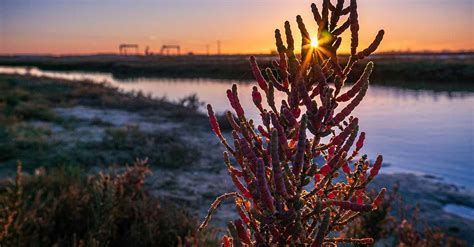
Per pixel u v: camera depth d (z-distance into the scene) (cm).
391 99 2844
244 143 144
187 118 2008
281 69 157
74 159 1187
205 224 166
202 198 968
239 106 162
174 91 3825
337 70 147
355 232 566
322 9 148
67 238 554
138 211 657
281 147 146
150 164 1201
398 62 5644
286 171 139
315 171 143
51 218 582
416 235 590
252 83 4847
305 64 149
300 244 141
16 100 2264
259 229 154
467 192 1031
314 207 143
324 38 148
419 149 1448
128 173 769
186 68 7106
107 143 1359
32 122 1752
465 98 2848
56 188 756
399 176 1146
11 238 475
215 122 164
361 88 144
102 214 589
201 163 1245
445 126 1839
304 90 145
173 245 587
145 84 4841
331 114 147
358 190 162
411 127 1827
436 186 1071
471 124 1873
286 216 135
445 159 1322
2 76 4200
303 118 135
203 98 3144
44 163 1134
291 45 149
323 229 126
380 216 562
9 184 749
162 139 1496
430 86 3819
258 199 145
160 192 994
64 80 3922
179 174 1138
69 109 2219
